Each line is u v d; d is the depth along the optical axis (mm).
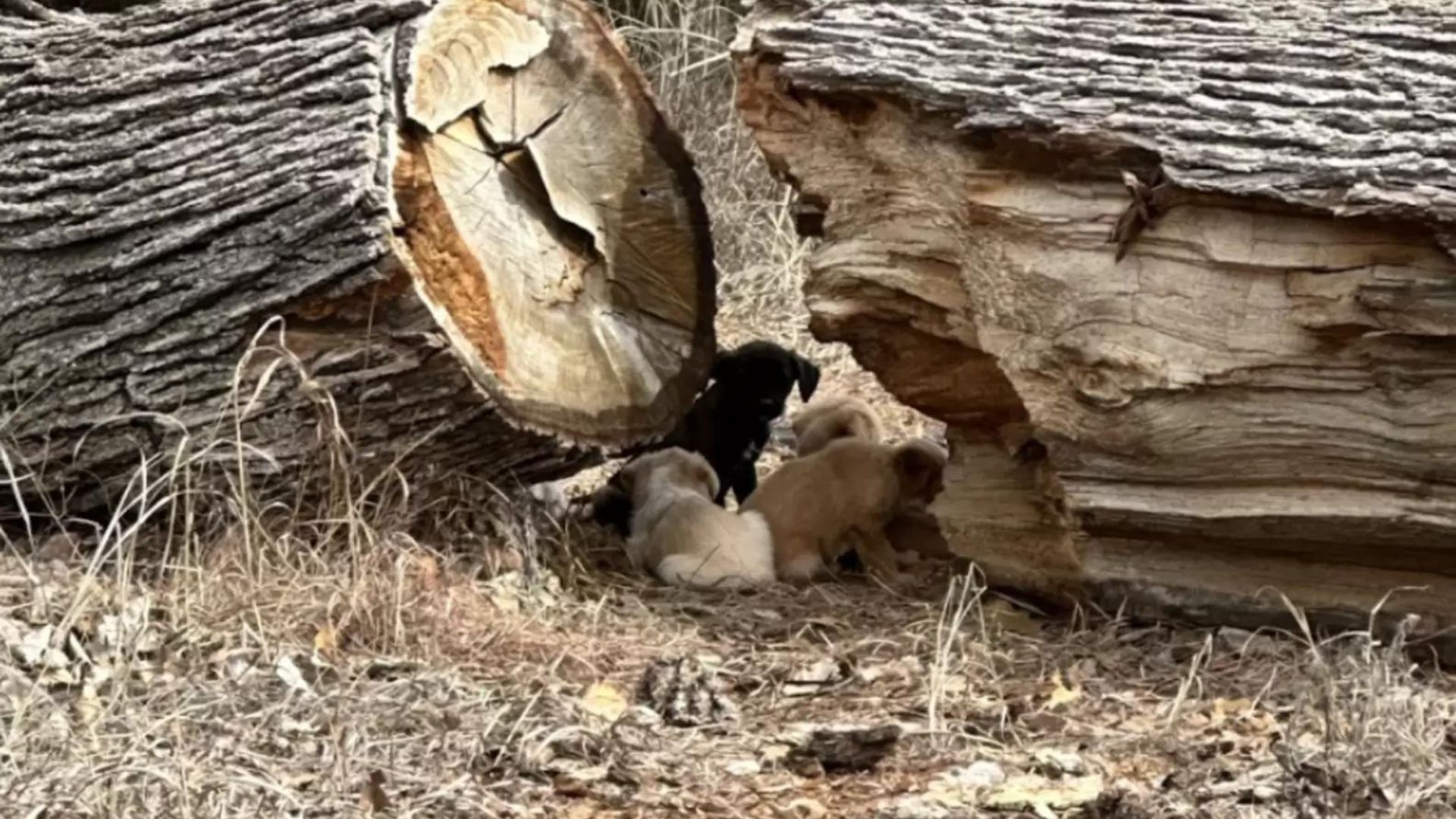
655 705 4738
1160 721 4688
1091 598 5430
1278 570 5191
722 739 4574
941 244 5426
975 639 5270
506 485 5777
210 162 5320
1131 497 5180
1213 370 4949
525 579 5621
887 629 5461
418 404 5363
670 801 4180
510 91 5754
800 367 6770
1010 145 5184
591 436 5762
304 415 5352
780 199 10469
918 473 6156
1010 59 5219
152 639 4820
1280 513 5008
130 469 5551
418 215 5383
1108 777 4320
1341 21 5035
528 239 5734
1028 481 5633
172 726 4277
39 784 3947
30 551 5543
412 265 5219
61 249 5426
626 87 6074
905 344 5660
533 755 4324
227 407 5344
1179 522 5133
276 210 5211
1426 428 4793
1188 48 5078
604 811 4121
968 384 5609
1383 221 4699
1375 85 4855
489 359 5477
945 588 5977
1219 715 4691
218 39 5484
